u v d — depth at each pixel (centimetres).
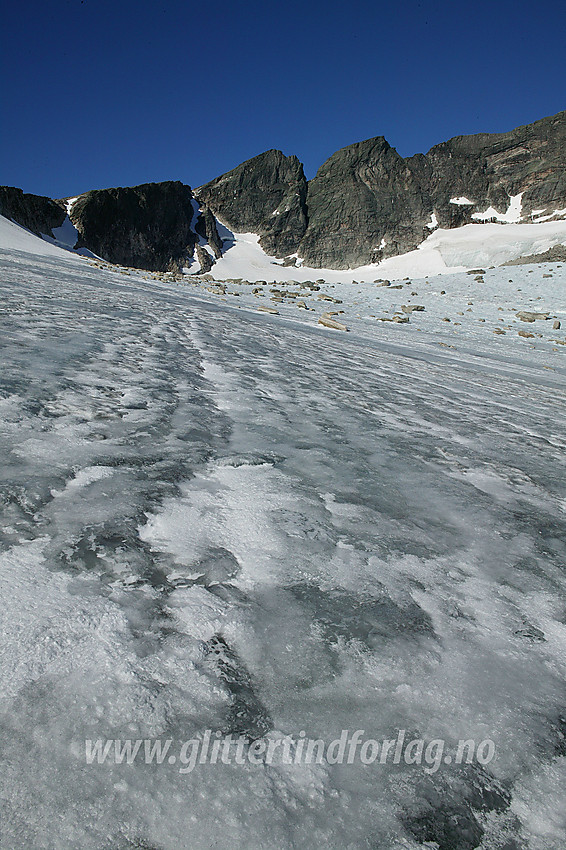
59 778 134
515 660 209
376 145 15662
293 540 277
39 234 10006
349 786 144
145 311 1488
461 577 270
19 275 1817
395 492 377
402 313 3884
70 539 244
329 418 581
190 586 224
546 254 8762
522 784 153
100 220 11481
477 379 1328
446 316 3844
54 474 312
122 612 199
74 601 201
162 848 122
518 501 398
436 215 14675
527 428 721
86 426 408
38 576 213
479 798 147
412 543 298
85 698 158
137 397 524
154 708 159
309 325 2527
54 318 988
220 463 376
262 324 1900
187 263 13350
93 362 657
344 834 131
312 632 206
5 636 177
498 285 5256
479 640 219
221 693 169
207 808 132
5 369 530
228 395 612
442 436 585
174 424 455
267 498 326
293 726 161
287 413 570
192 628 197
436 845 133
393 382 983
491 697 186
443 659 202
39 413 416
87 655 175
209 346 1020
